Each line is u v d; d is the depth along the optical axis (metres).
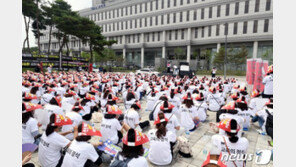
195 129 6.14
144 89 12.16
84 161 2.85
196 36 46.09
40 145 3.18
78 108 4.87
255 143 5.23
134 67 54.25
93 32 35.88
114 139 4.05
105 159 3.77
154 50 54.66
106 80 12.48
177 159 4.28
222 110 6.38
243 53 36.38
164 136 3.80
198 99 6.62
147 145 5.09
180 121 5.96
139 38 55.47
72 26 31.97
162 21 49.94
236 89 10.45
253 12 37.97
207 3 42.75
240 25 39.56
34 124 3.75
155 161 3.90
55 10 33.19
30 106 3.69
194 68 45.06
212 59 44.28
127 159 2.51
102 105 6.68
